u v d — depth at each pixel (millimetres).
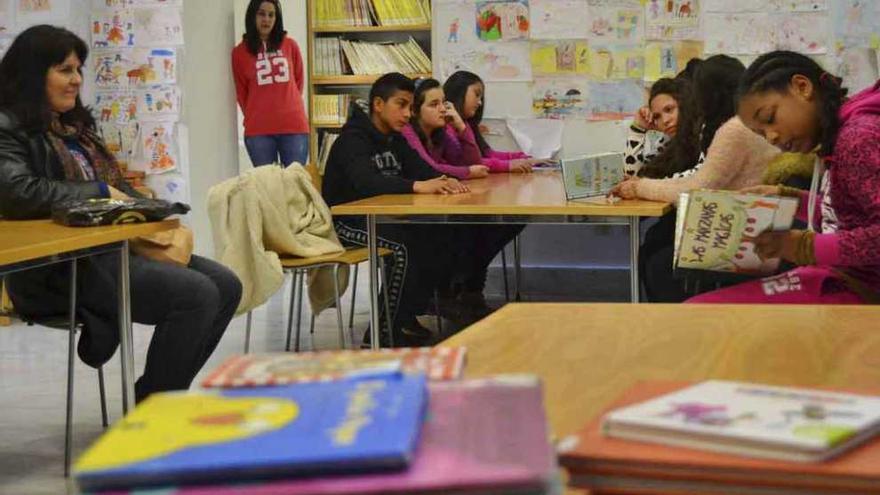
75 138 3672
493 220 3705
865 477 765
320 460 654
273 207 4312
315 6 7859
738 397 942
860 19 5641
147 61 6781
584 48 5996
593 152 6062
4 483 3180
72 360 3271
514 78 6113
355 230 4789
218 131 7070
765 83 2502
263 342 5211
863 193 2408
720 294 2625
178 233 3514
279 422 735
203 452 676
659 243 4109
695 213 2512
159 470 652
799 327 1561
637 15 5906
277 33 7086
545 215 3635
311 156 8008
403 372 893
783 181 3414
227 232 4215
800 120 2502
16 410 4020
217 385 873
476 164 5613
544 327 1581
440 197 4133
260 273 4180
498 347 1447
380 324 4844
